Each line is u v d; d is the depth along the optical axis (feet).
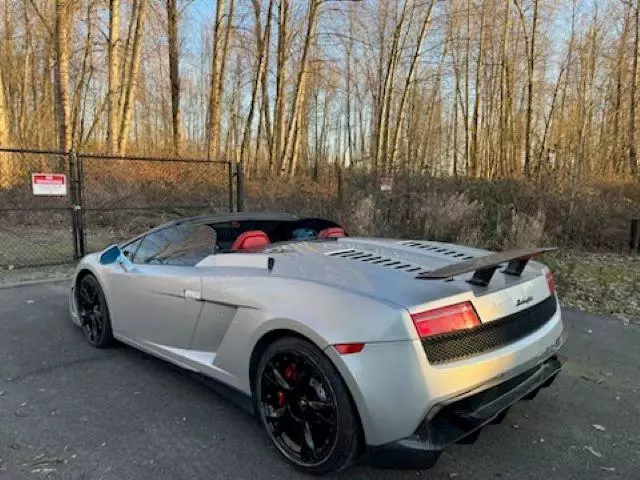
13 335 15.14
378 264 9.13
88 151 64.80
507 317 8.29
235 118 93.25
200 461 8.63
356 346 7.45
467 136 91.86
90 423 9.90
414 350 7.20
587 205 35.01
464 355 7.63
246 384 9.45
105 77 75.00
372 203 31.14
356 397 7.42
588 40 72.08
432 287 7.97
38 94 89.15
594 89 73.61
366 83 97.40
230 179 31.89
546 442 9.37
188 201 38.37
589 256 31.81
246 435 9.50
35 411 10.38
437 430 7.48
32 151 24.64
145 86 69.46
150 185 38.99
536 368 9.18
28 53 83.35
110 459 8.66
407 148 78.59
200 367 10.56
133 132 73.87
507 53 76.69
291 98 84.99
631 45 70.59
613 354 14.03
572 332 16.07
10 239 34.09
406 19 71.41
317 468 8.07
